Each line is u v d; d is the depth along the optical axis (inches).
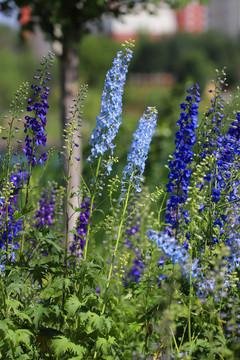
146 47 3378.4
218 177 237.3
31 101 226.4
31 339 218.1
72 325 222.7
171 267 227.8
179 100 550.0
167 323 199.3
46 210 298.2
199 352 219.5
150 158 506.3
